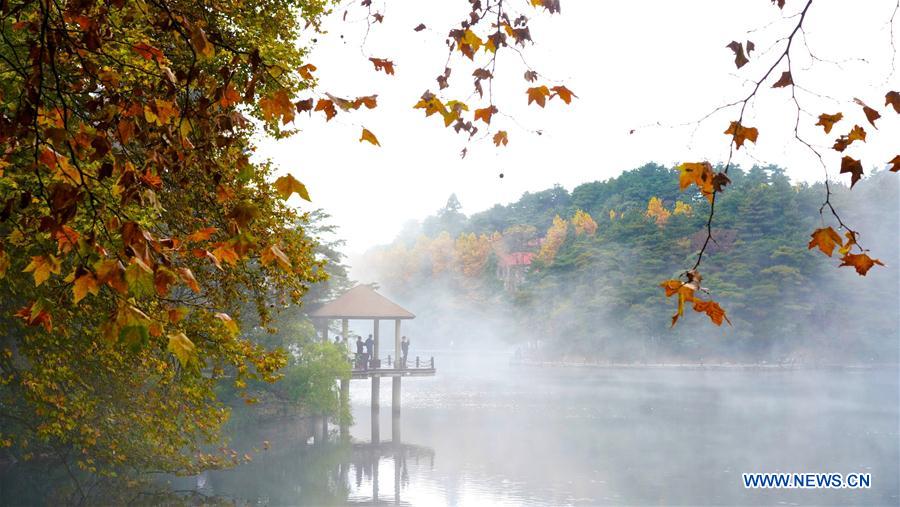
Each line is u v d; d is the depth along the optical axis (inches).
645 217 3895.2
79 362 464.1
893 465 1107.3
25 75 133.6
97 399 467.2
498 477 993.5
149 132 153.5
